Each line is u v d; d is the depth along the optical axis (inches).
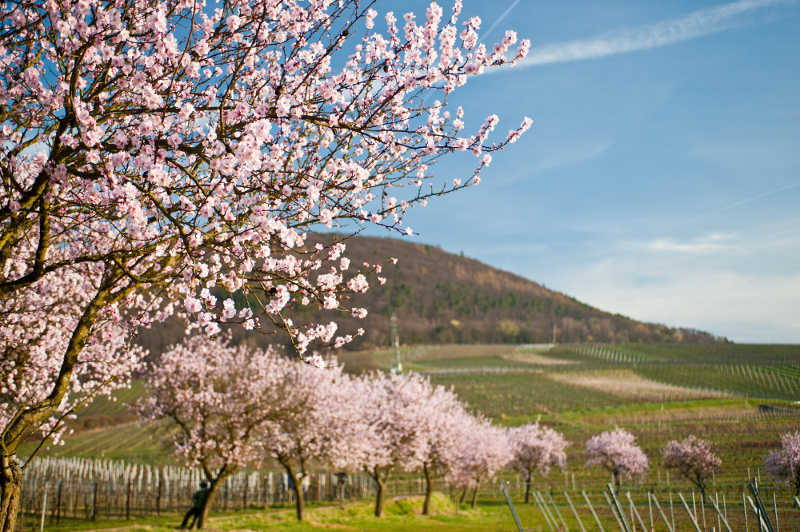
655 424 2723.9
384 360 6117.1
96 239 309.6
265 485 1551.4
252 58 258.2
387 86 258.1
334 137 264.1
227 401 902.4
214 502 1488.7
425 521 1196.5
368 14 260.2
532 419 3528.5
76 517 1190.9
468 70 232.4
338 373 1252.5
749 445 1547.7
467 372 5442.9
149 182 209.6
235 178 211.9
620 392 4220.0
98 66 232.8
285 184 235.1
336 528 968.3
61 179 214.2
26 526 1037.2
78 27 197.8
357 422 1249.4
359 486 1934.1
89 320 251.9
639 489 1653.5
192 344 938.1
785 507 759.1
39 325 446.3
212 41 247.6
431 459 1467.8
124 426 2854.3
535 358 6456.7
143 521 1127.6
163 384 901.2
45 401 254.4
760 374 3752.5
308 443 1084.5
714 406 2997.0
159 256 237.0
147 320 298.4
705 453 1343.5
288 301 239.8
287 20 260.2
